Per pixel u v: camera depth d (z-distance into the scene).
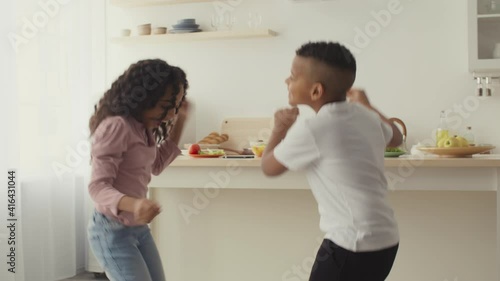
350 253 1.61
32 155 3.18
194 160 2.60
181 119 2.15
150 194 3.00
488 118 3.14
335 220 1.65
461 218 2.86
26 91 3.17
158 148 2.13
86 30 3.54
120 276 1.82
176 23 3.58
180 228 3.05
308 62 1.73
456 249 2.86
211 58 3.54
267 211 3.04
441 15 3.20
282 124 1.83
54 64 3.31
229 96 3.51
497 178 2.35
